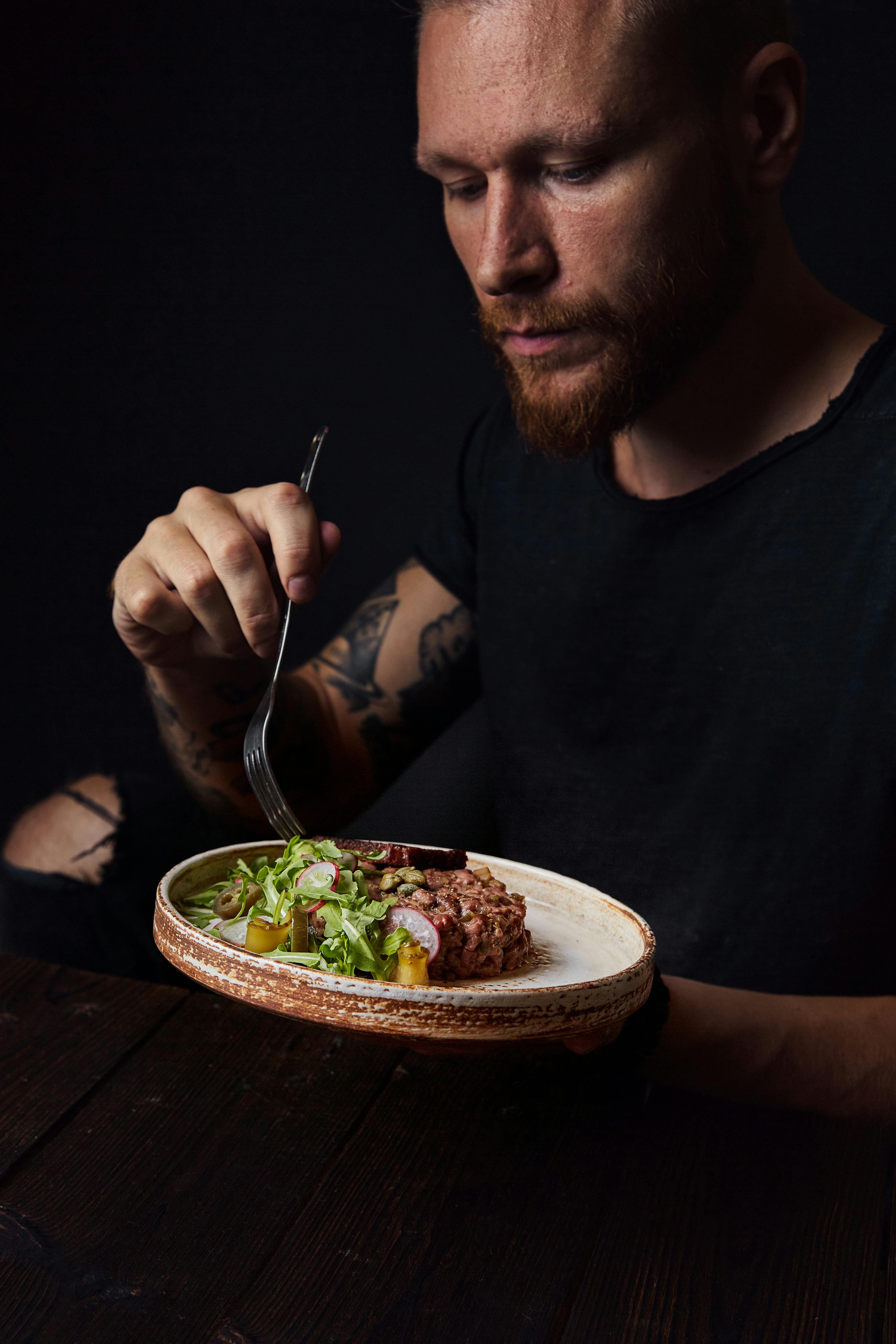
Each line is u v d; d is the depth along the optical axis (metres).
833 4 2.50
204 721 1.35
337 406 3.25
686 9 1.11
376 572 3.28
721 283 1.26
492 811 2.29
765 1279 0.71
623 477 1.53
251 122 3.15
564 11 1.04
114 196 3.29
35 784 3.50
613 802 1.53
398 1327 0.64
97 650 3.49
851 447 1.36
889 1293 0.70
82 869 1.88
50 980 1.04
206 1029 0.97
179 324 3.32
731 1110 0.91
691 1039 1.08
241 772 1.42
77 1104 0.84
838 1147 0.87
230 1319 0.63
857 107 2.55
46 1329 0.62
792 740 1.38
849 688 1.35
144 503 3.45
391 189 3.11
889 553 1.33
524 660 1.60
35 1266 0.66
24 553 3.49
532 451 1.47
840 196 2.60
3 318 3.39
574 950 0.89
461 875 0.90
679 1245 0.73
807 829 1.38
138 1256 0.68
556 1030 0.69
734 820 1.42
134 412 3.40
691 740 1.46
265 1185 0.76
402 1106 0.88
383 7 3.01
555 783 1.58
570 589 1.54
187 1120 0.83
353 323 3.20
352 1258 0.69
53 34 3.20
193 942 0.73
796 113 1.26
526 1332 0.64
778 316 1.37
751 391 1.39
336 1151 0.81
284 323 3.25
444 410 3.18
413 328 3.17
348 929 0.76
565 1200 0.77
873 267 2.62
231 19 3.10
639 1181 0.80
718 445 1.42
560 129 1.07
